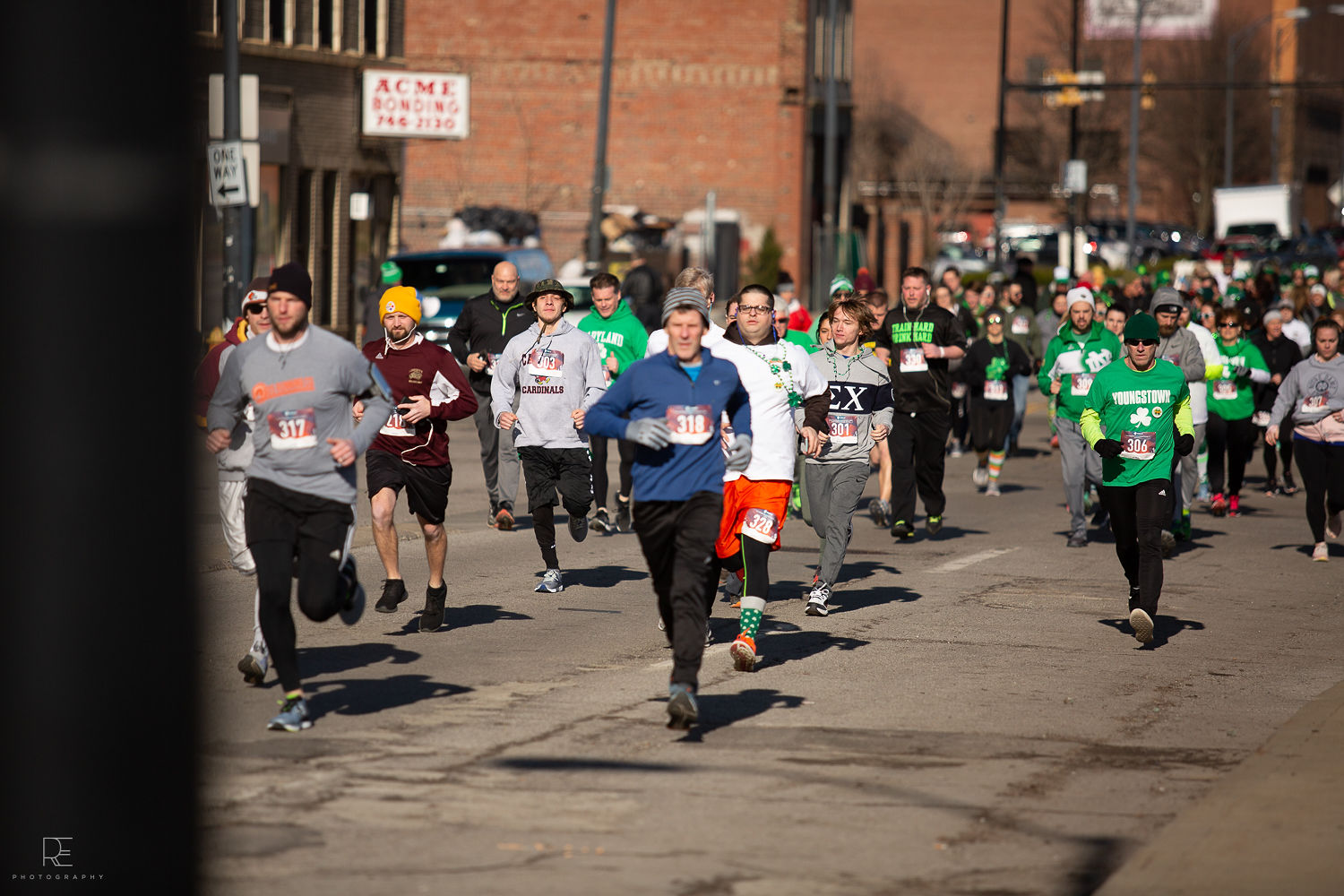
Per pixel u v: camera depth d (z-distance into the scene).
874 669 21.92
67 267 7.91
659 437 17.95
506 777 16.16
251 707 18.88
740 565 21.17
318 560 17.70
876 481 47.69
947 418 34.66
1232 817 14.76
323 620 17.88
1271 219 171.25
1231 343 40.62
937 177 174.38
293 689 17.78
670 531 18.30
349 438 17.84
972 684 21.06
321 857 13.52
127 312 8.06
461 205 128.38
